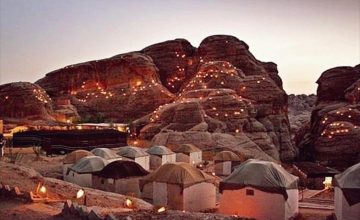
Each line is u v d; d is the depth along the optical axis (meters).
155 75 69.56
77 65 71.06
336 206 23.58
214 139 49.25
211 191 26.58
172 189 25.27
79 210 13.05
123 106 65.38
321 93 71.12
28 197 15.87
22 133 46.59
